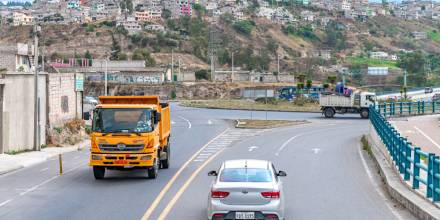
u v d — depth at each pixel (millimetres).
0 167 29906
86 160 34312
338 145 43375
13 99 37281
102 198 20812
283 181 25500
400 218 17422
